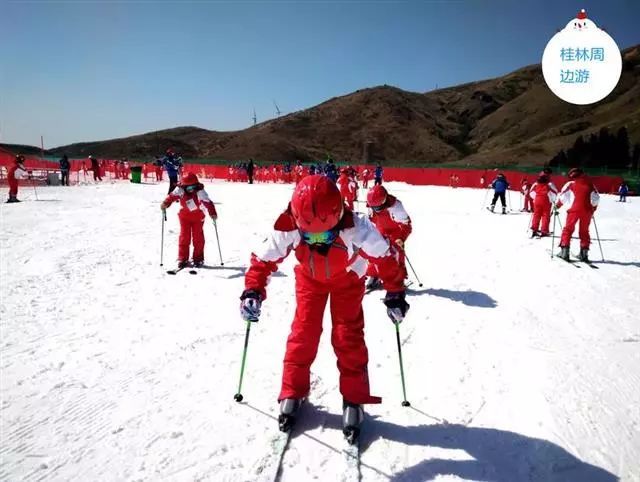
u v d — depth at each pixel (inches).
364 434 115.0
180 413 123.6
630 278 277.4
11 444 110.6
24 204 604.7
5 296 223.1
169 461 104.6
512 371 149.7
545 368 152.3
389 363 154.6
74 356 159.0
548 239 410.9
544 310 212.8
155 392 134.8
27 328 184.2
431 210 657.0
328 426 118.5
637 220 589.6
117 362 154.6
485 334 181.0
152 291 238.1
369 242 107.2
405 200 831.1
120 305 214.7
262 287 117.7
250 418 121.3
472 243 383.6
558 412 126.2
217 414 123.2
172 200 281.1
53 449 109.0
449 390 136.9
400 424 119.5
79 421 120.0
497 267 297.6
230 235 397.1
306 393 121.7
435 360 157.0
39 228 414.3
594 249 370.6
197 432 115.2
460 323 192.9
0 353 160.7
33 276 258.5
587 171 1524.4
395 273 112.9
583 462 106.5
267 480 98.3
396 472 101.6
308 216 98.7
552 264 310.5
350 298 114.6
